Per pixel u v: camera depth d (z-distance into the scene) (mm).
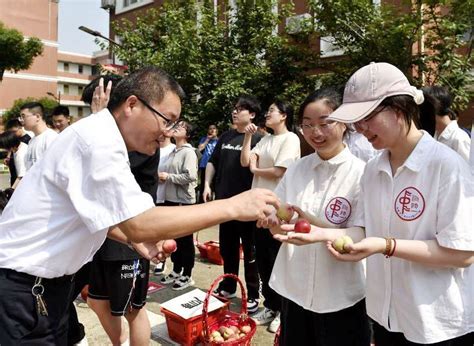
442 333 1564
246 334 2900
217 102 9383
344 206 2035
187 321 2998
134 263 2592
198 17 11406
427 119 2049
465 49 8289
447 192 1521
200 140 9266
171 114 1693
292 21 9797
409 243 1538
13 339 1569
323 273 2027
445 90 3066
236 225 3938
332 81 8484
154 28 10867
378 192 1757
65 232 1579
